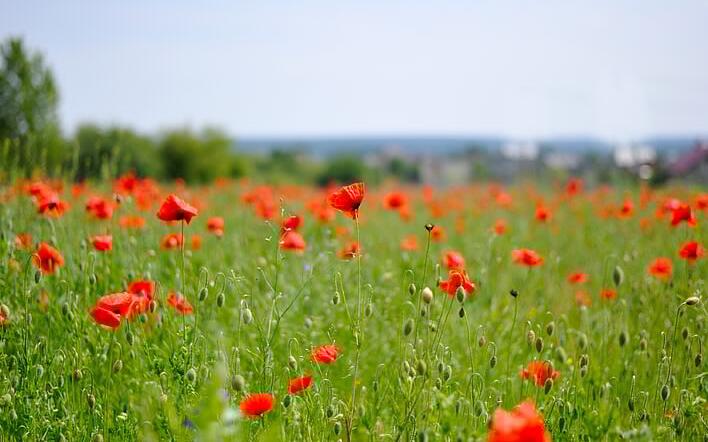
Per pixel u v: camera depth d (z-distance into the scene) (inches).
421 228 429.4
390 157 2965.1
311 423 147.9
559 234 398.9
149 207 305.4
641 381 180.2
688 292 210.2
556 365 193.5
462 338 214.7
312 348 163.2
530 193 583.8
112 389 171.5
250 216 400.8
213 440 106.6
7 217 240.5
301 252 227.9
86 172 324.8
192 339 168.4
